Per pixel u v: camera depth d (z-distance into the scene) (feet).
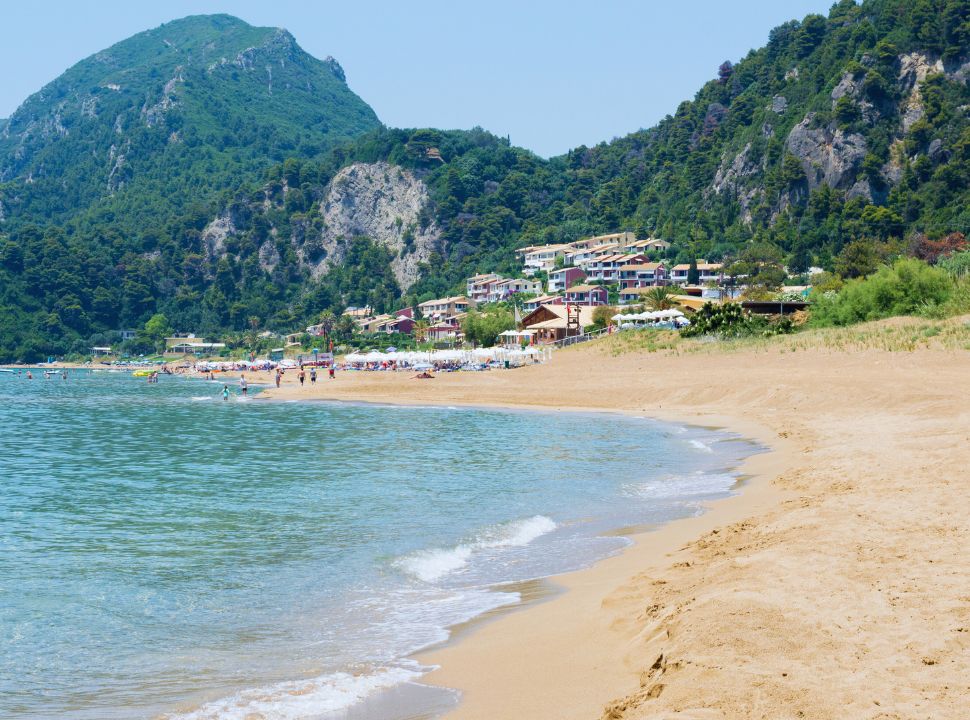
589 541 69.21
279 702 39.86
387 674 42.39
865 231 611.88
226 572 65.21
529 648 44.11
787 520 63.31
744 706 31.09
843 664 33.68
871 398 151.23
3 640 50.57
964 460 78.84
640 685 36.86
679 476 102.17
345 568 64.95
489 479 107.14
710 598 43.50
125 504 96.58
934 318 247.91
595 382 247.91
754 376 204.95
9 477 119.85
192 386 434.30
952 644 34.30
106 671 45.39
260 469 123.54
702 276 655.35
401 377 358.84
